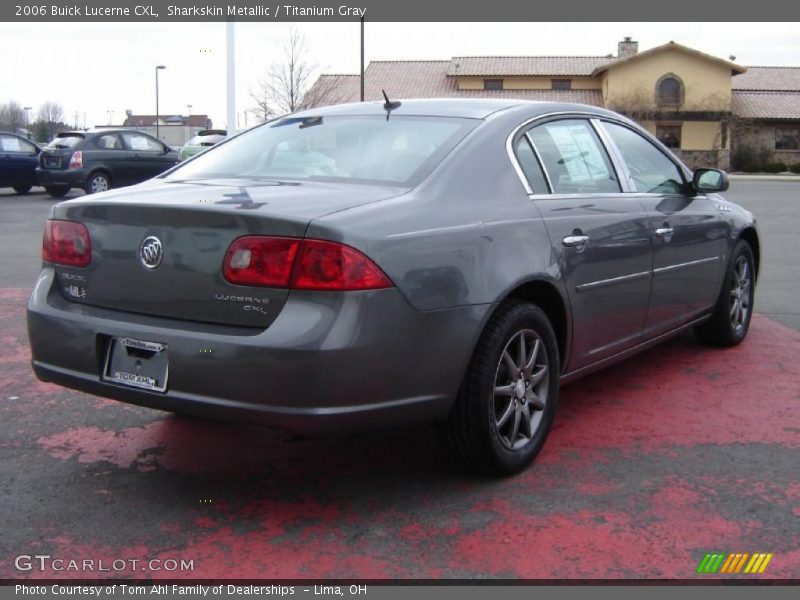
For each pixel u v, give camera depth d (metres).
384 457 4.04
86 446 4.19
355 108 4.42
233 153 4.28
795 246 11.65
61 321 3.53
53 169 18.66
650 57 45.91
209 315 3.22
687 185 5.35
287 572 3.02
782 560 3.09
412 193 3.48
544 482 3.74
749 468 3.90
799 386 5.14
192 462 3.99
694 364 5.61
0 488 3.69
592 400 4.88
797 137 48.44
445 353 3.34
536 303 3.98
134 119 86.06
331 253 3.06
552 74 48.59
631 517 3.41
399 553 3.14
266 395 3.07
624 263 4.40
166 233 3.29
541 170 4.07
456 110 4.14
